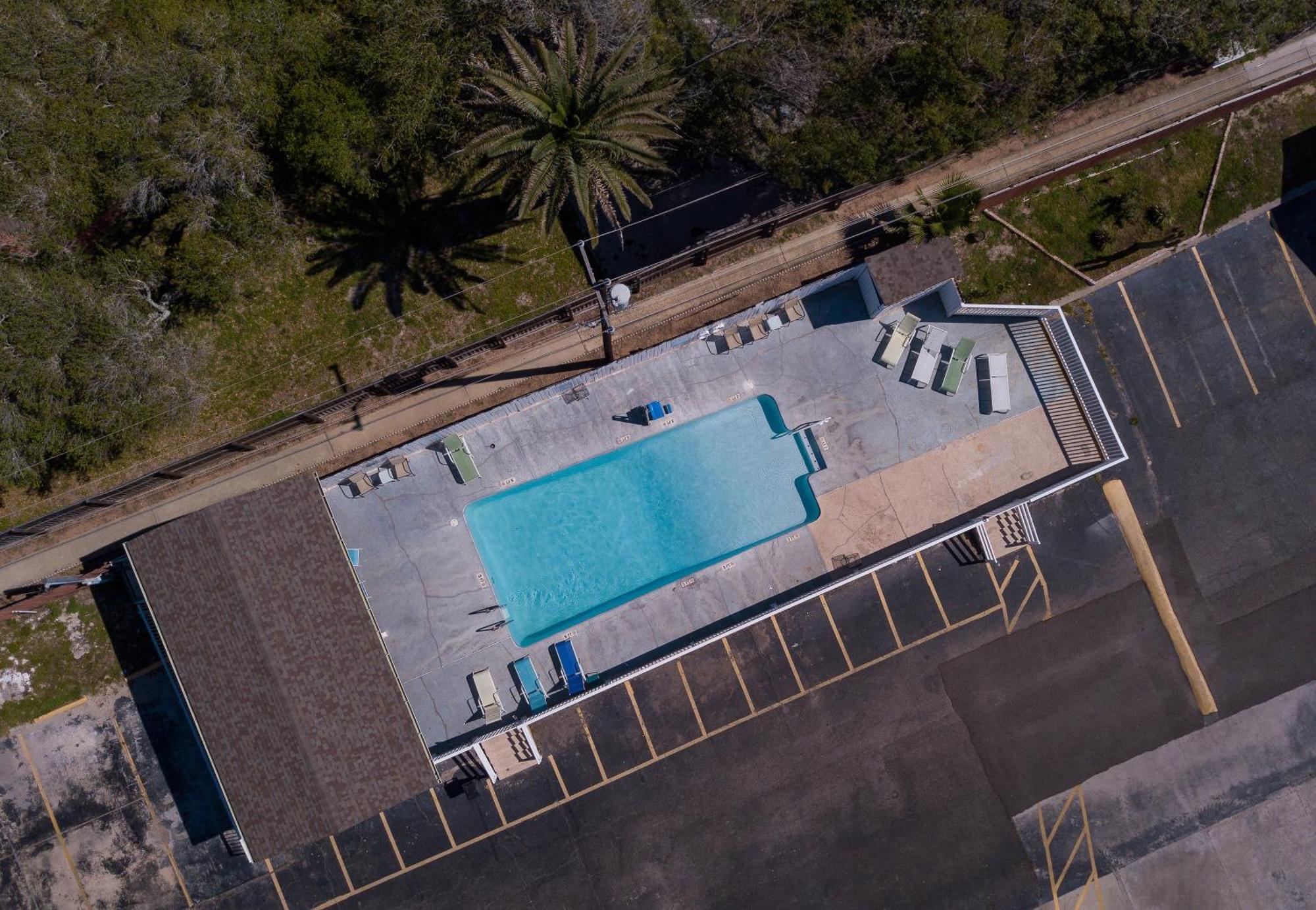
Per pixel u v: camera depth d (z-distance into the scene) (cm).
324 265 2909
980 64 2612
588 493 2859
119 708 2811
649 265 2938
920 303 2845
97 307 2581
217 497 2817
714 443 2873
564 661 2712
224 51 2597
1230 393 3003
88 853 2780
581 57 2434
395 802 2483
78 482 2816
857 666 2900
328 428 2844
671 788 2853
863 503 2841
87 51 2584
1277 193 3009
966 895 2867
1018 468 2867
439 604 2744
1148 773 2925
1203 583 2964
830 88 2666
